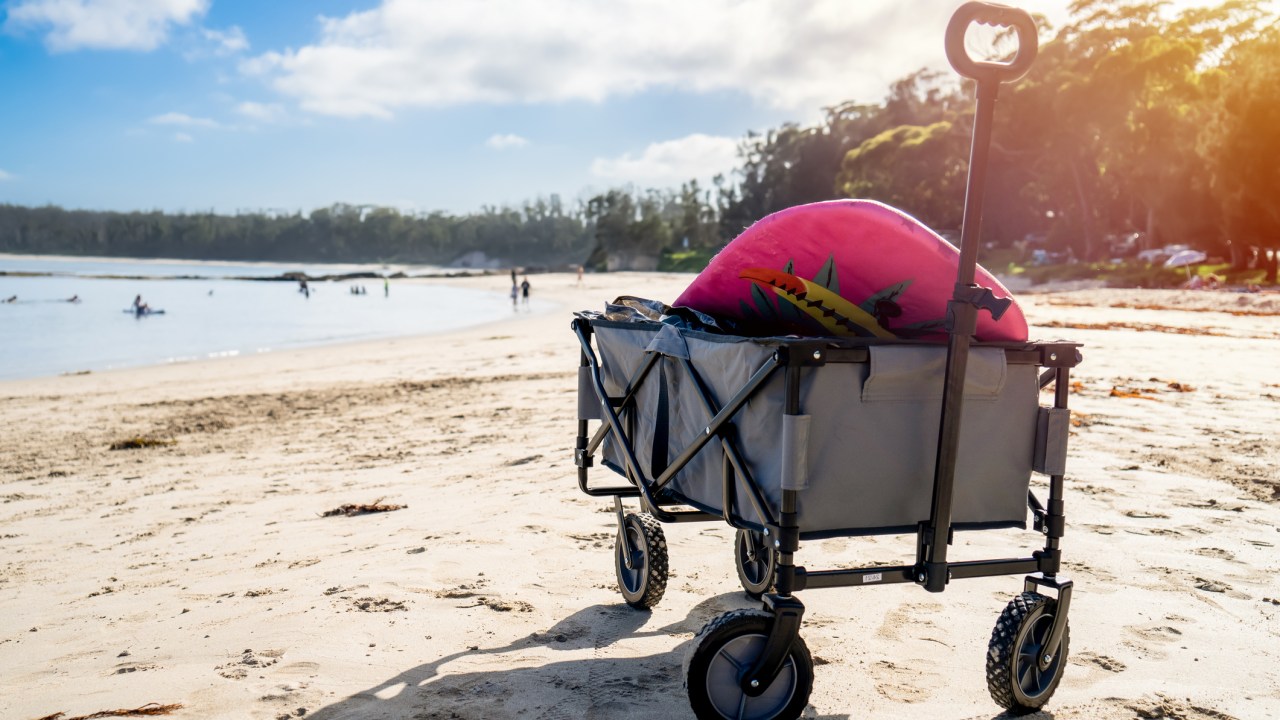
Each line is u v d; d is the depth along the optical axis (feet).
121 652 12.14
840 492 8.55
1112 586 13.29
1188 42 178.40
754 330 11.15
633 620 12.38
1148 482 19.33
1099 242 205.46
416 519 18.70
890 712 9.58
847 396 8.46
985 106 8.25
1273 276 140.05
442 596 13.46
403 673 10.75
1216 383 35.35
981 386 8.81
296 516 20.26
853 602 12.87
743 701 8.89
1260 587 13.15
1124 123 183.73
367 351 82.17
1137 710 9.57
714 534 16.51
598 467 23.03
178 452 31.65
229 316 157.38
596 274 466.70
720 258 10.60
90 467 29.73
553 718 9.50
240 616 13.17
